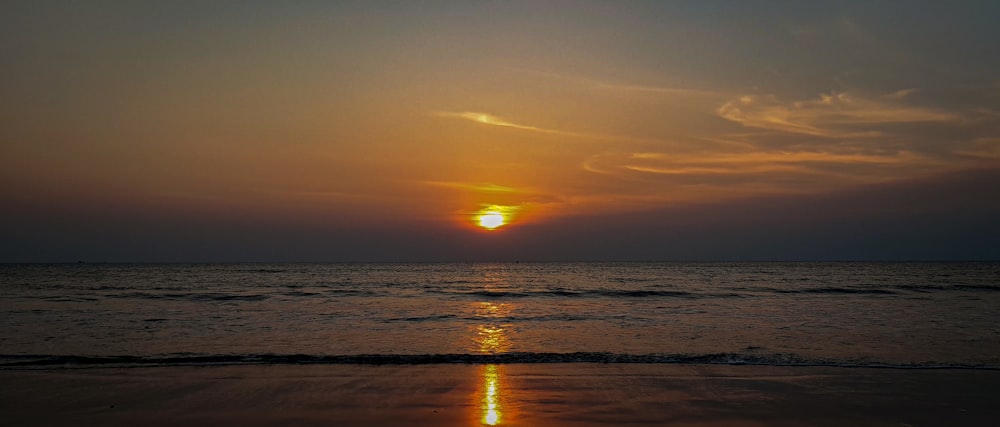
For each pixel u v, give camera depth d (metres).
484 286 50.81
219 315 24.83
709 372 12.45
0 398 10.18
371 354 14.92
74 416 9.11
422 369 12.80
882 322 21.88
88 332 19.16
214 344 16.78
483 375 12.16
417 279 65.31
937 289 44.22
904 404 9.86
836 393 10.61
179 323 21.81
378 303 31.89
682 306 29.83
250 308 28.41
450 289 45.84
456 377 11.95
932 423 8.85
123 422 8.82
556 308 28.91
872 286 48.19
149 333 19.00
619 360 13.83
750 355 14.60
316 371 12.57
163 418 9.02
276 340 17.66
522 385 11.22
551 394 10.51
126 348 15.95
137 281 56.38
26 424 8.70
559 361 13.73
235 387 11.05
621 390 10.82
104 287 45.56
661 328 20.48
